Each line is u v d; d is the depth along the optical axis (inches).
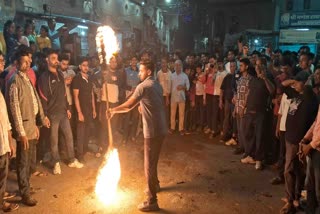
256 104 241.8
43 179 218.2
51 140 226.1
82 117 248.8
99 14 740.0
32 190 200.5
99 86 272.2
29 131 181.9
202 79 351.9
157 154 177.6
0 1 401.1
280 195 201.0
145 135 175.8
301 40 587.2
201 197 197.2
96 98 279.7
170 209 181.6
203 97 352.8
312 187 153.3
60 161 250.2
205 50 796.6
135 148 293.3
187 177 228.4
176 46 1067.9
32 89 186.1
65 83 248.4
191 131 359.9
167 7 1232.8
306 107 164.4
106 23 777.6
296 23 618.5
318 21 599.5
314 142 143.5
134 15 965.2
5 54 282.0
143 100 174.1
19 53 177.5
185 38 1022.4
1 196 166.1
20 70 178.5
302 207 181.9
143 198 194.2
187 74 362.6
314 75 190.9
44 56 255.0
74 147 266.5
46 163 245.1
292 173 172.2
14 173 224.1
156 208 178.9
